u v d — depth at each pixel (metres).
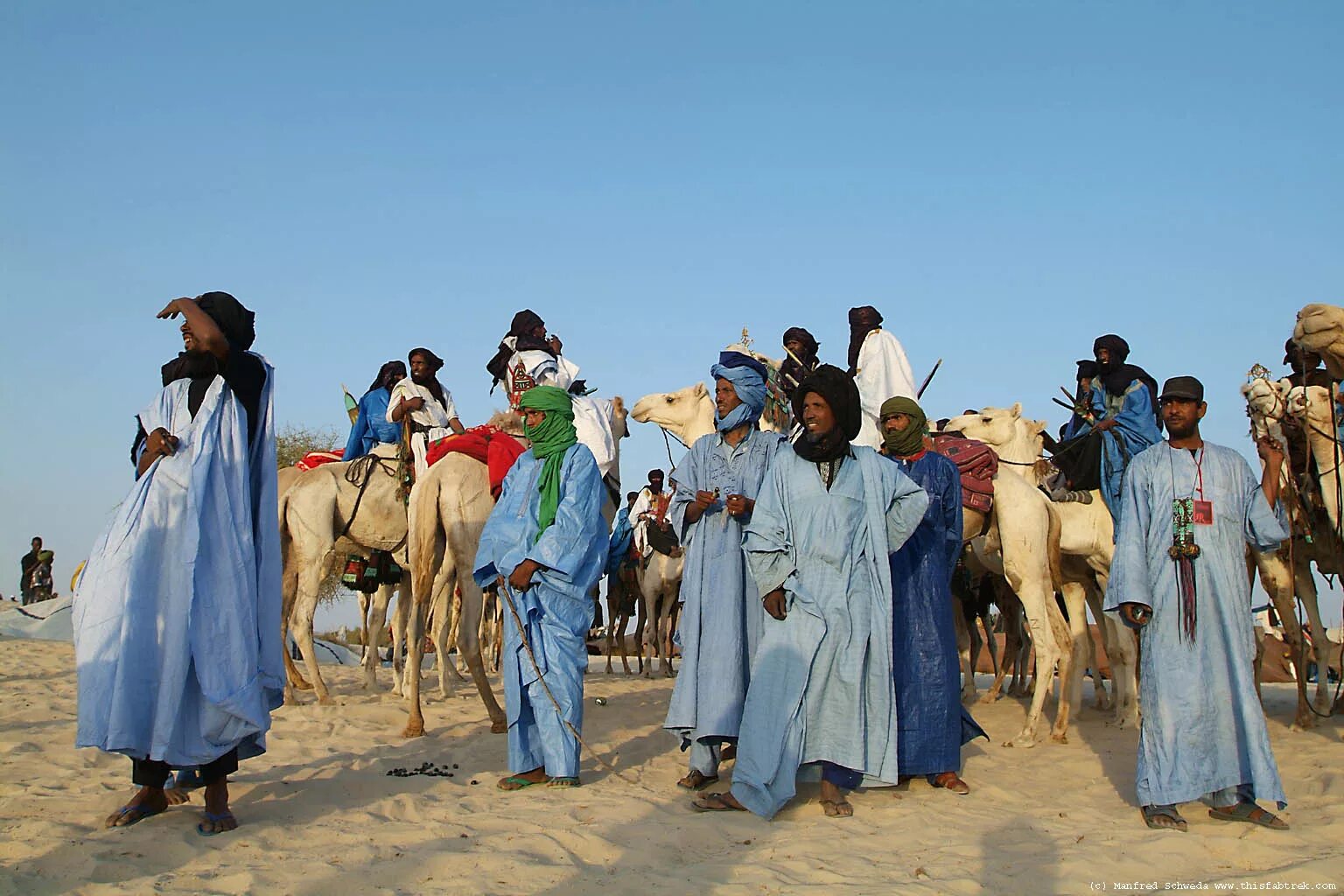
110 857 4.87
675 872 4.94
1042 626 8.81
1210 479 5.93
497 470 9.13
